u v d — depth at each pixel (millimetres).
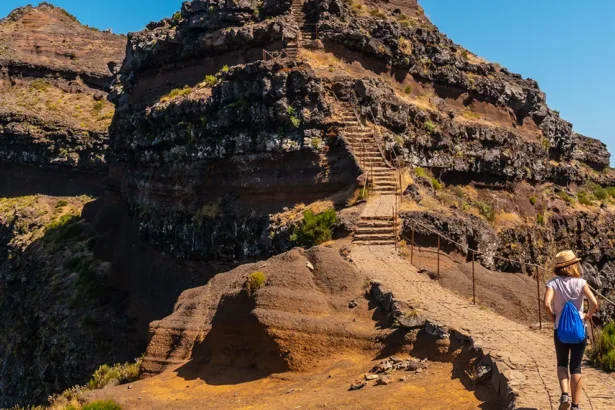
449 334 13797
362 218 24453
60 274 49969
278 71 30750
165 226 36188
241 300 17750
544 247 45594
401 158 31859
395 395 12195
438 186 35531
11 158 81438
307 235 24406
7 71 95812
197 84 39531
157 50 42875
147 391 16953
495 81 48062
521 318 17641
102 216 54750
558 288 9875
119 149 47156
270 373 15953
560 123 56719
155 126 38812
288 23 36781
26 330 47906
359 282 18141
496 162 42906
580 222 52625
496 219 40312
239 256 30344
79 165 79938
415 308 15500
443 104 42469
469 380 12102
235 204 31641
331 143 29625
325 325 16000
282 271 18156
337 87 32000
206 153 33375
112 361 35750
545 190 52562
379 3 48219
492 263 29141
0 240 68875
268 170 30688
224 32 38594
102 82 99125
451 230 25984
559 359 9633
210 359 17953
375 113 32062
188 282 34000
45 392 38781
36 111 85312
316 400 13070
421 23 47500
